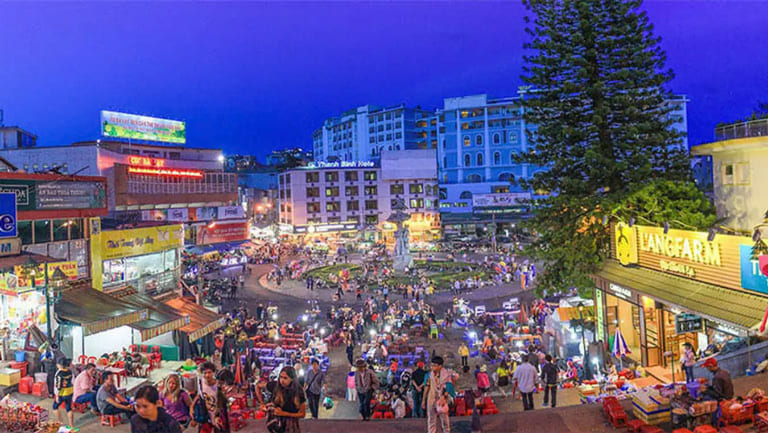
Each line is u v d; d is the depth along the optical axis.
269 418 9.62
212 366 10.38
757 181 22.73
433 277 55.69
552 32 28.55
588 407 12.87
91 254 29.56
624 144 27.33
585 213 25.64
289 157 130.62
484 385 18.09
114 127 71.69
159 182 68.06
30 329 20.56
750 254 15.94
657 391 11.98
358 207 97.19
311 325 38.12
